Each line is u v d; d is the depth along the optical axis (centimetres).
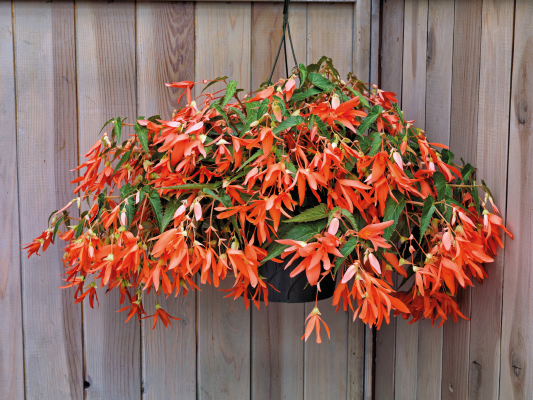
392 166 128
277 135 133
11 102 165
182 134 130
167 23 167
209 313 173
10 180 166
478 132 142
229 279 173
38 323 168
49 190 167
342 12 170
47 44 165
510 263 136
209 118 136
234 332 174
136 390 172
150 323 171
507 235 136
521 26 133
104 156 141
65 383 170
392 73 169
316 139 133
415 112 161
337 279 168
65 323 169
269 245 135
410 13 162
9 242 167
